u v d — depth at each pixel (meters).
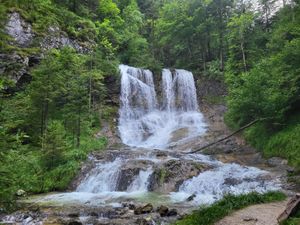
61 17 35.56
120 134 29.36
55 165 19.61
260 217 8.00
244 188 14.61
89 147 23.58
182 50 48.34
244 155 21.66
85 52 34.69
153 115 34.28
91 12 44.72
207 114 33.62
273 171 16.94
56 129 20.19
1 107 11.12
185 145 25.84
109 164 19.33
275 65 22.03
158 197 14.54
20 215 11.71
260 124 22.39
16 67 25.62
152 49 50.75
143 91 36.00
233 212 8.56
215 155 21.94
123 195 15.48
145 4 61.00
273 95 19.67
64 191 17.66
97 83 28.38
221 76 36.88
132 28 49.59
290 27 24.48
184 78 38.59
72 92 23.69
